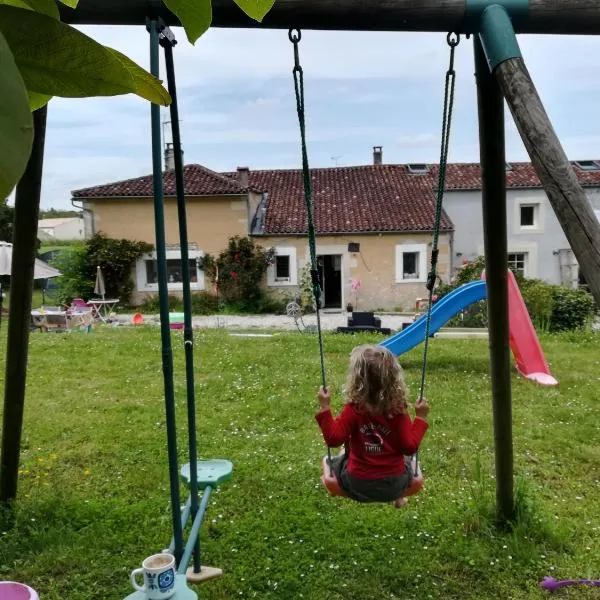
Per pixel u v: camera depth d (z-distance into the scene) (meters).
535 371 8.23
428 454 5.15
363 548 3.53
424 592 3.13
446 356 9.73
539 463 5.03
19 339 3.58
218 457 5.11
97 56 0.77
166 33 2.35
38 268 18.62
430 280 3.26
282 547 3.54
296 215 21.88
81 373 8.37
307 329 14.77
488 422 6.08
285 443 5.48
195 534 2.71
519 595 3.09
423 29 2.53
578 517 4.00
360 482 2.79
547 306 13.10
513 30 2.32
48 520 3.79
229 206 20.66
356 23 2.48
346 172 24.86
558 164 1.91
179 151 2.58
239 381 7.84
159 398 7.07
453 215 22.05
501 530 3.68
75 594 3.06
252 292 20.83
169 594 2.06
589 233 1.80
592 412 6.52
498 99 3.00
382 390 2.73
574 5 2.43
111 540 3.58
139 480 4.56
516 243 21.94
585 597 3.06
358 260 21.02
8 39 0.73
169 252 20.78
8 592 1.70
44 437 5.58
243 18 2.43
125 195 20.39
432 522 3.81
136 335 12.17
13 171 0.55
